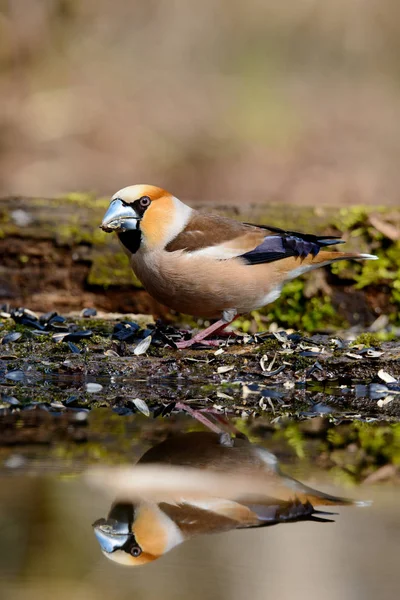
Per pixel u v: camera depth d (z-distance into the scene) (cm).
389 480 667
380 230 1338
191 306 1052
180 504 614
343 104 2833
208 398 952
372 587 512
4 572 530
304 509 616
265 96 2833
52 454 710
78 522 575
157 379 1007
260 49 3002
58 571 539
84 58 2702
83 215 1333
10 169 2331
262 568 534
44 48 2594
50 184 2281
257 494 633
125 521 583
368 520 596
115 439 762
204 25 2961
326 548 547
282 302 1339
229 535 573
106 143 2488
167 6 2919
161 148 2506
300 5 3005
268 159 2527
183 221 1027
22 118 2472
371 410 908
